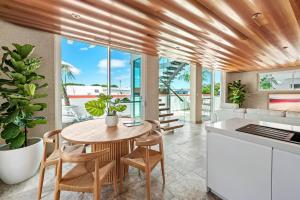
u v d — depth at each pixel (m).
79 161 1.40
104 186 2.19
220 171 1.84
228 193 1.76
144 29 2.79
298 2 1.96
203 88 7.49
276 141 1.37
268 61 5.79
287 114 3.56
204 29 2.76
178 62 6.78
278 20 2.43
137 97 4.91
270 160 1.41
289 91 7.10
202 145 3.84
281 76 7.29
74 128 2.24
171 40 3.37
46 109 3.09
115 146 2.20
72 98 4.15
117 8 2.10
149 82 4.91
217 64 6.38
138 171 2.58
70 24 2.60
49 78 3.11
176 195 1.99
